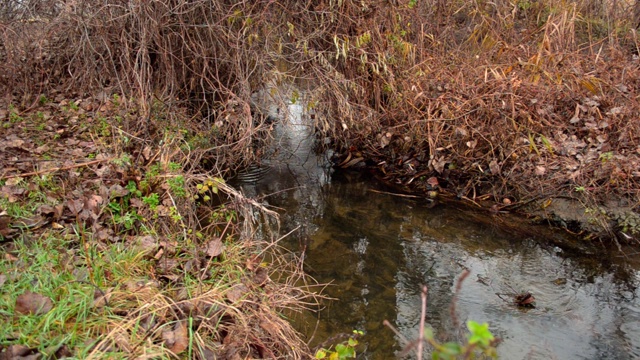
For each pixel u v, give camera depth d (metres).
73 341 2.71
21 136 5.70
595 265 4.91
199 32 6.79
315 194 6.54
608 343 3.88
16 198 4.12
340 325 4.10
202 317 3.15
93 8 6.53
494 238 5.45
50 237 3.67
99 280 3.25
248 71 6.80
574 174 5.54
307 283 4.64
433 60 7.25
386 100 7.20
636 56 8.07
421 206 6.19
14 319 2.80
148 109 6.14
